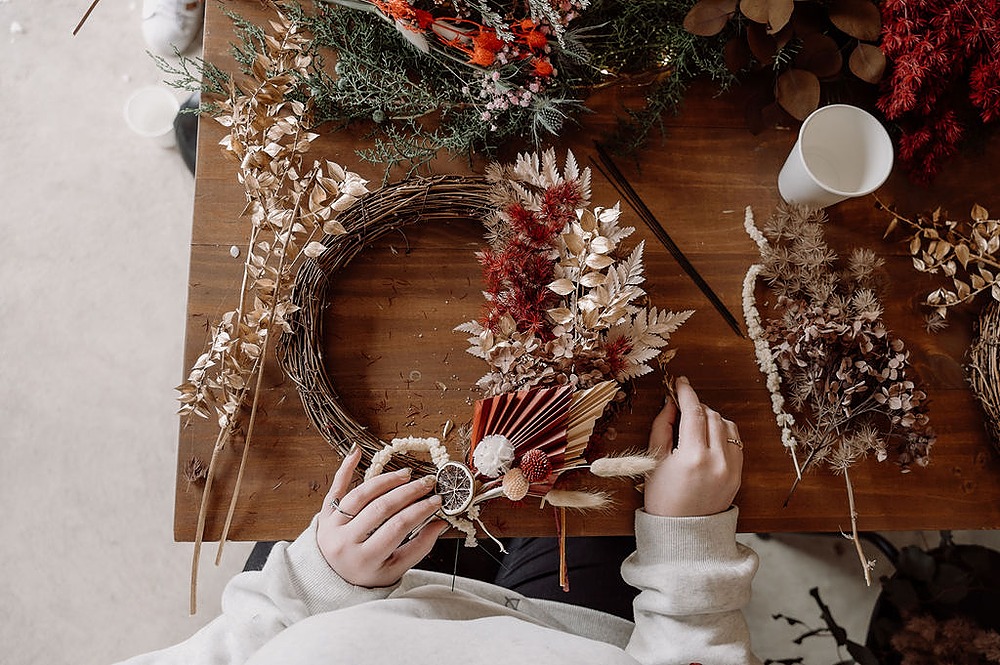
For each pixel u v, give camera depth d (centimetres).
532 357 90
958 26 88
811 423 100
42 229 156
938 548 138
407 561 86
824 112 94
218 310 95
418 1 91
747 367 100
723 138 102
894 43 90
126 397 155
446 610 83
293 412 94
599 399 86
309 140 90
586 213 90
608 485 97
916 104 94
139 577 152
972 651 129
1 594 150
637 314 94
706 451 90
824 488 99
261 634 83
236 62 98
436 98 95
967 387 102
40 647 150
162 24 148
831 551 152
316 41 96
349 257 95
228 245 96
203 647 84
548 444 86
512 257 90
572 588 113
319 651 59
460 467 86
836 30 98
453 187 94
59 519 152
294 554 86
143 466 154
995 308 99
